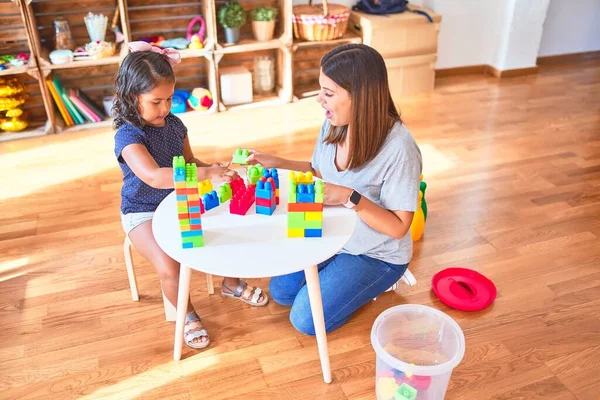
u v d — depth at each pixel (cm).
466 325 171
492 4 380
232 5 313
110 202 237
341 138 152
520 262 201
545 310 178
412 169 142
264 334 168
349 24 359
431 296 185
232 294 182
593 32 425
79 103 303
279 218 143
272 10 321
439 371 129
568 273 195
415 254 205
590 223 224
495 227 221
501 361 158
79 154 278
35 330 169
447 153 281
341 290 159
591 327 171
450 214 230
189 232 129
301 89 362
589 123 318
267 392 149
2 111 299
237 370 156
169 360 159
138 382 152
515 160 275
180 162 125
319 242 134
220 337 167
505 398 147
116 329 170
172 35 329
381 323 146
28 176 258
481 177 259
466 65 400
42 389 149
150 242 156
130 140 150
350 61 131
